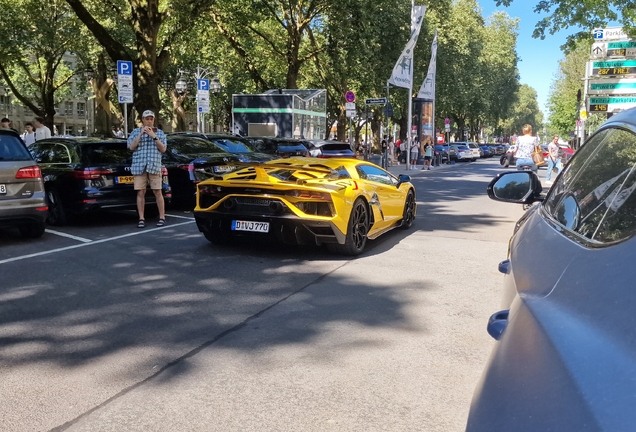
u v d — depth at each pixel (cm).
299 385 362
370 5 2552
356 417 321
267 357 407
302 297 563
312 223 702
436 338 450
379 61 3244
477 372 385
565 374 103
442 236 936
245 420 316
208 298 557
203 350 420
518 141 1451
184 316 500
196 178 1190
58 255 749
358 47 2669
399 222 967
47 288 587
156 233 926
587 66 2181
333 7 2592
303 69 3825
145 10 1808
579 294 125
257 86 3080
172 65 3438
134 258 733
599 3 1599
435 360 405
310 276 649
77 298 553
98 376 375
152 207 1238
